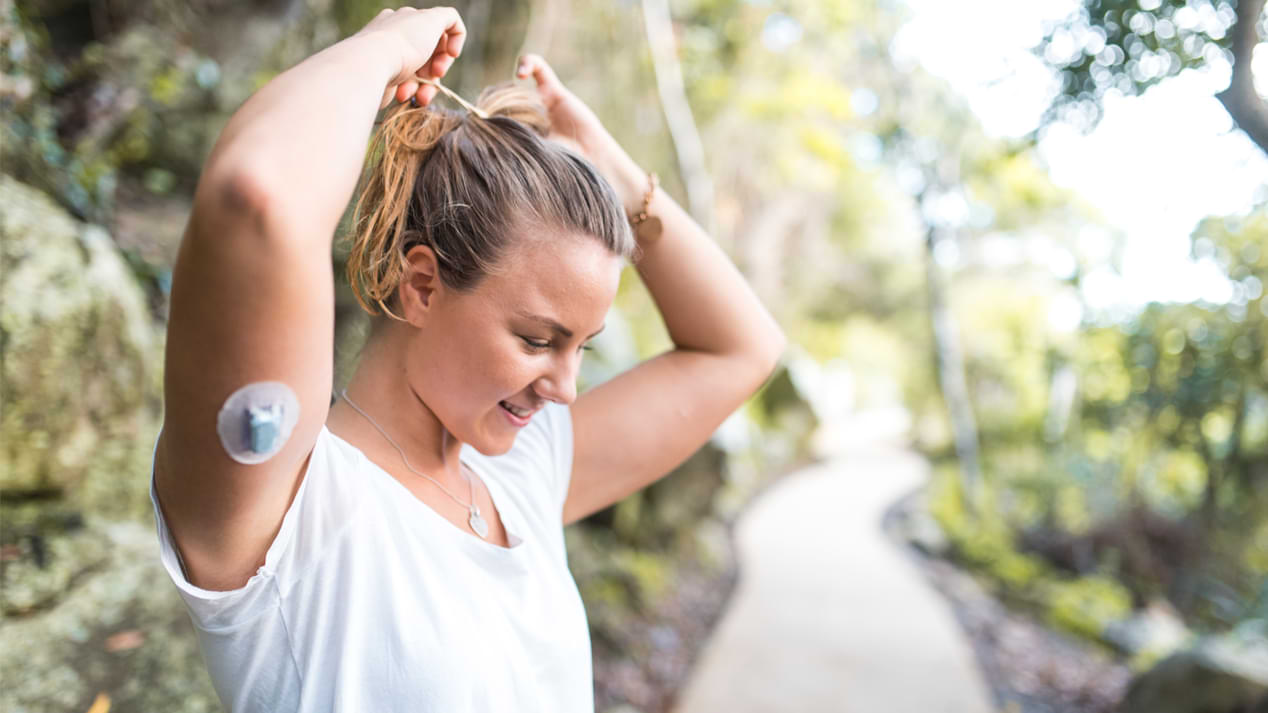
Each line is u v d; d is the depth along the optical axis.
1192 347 8.86
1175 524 10.18
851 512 13.71
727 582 8.77
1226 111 4.12
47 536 2.17
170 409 0.62
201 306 0.57
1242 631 7.54
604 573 6.53
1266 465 8.76
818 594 8.64
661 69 7.43
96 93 3.91
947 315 14.75
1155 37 4.68
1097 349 11.51
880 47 12.62
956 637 7.44
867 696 5.91
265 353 0.59
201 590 0.71
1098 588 9.86
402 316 0.87
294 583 0.75
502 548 0.88
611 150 1.16
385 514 0.82
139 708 1.94
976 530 12.20
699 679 5.92
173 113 4.27
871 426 26.00
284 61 4.85
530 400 0.87
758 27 10.06
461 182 0.82
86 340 2.47
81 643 1.97
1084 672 7.27
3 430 2.21
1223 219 8.16
